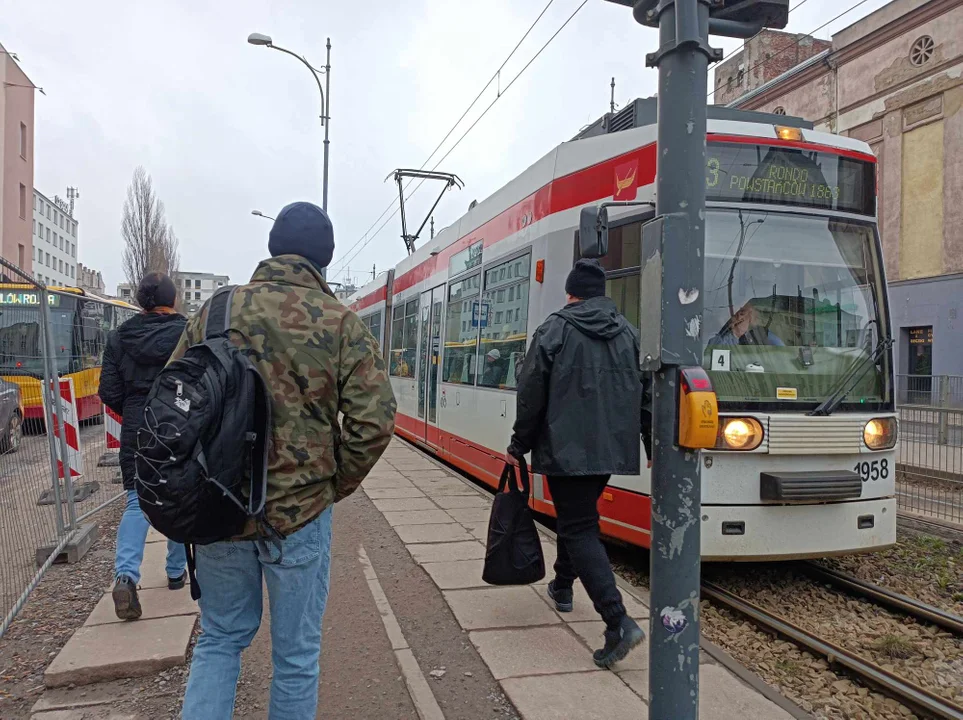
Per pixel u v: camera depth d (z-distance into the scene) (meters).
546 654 3.71
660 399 2.38
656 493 2.38
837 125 24.14
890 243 22.55
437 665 3.61
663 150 2.37
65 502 6.63
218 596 2.26
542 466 3.57
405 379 13.26
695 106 2.32
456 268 9.96
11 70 34.94
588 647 3.81
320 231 2.48
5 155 34.25
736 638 4.44
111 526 6.59
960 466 8.86
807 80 25.20
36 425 5.59
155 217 48.66
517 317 7.33
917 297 21.66
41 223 80.50
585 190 6.18
